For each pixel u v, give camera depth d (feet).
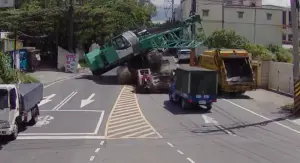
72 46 193.36
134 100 104.01
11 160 50.42
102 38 204.74
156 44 140.05
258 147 57.88
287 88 111.96
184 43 142.61
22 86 75.87
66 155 52.80
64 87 129.59
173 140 62.85
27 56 170.30
